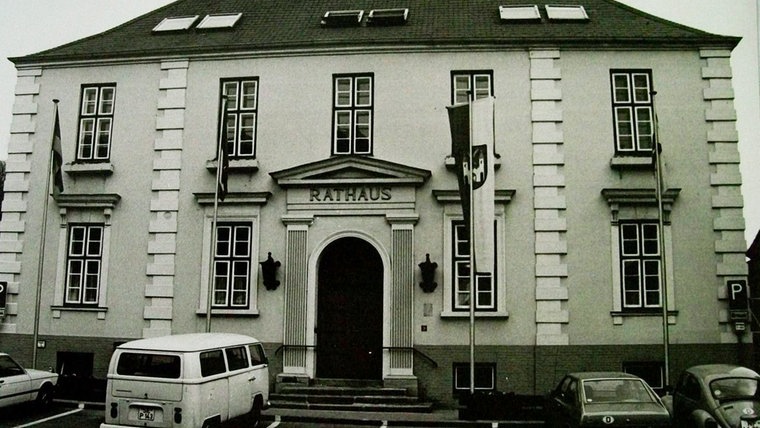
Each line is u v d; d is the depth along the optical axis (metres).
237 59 17.70
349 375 16.31
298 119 17.22
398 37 17.17
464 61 16.97
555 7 18.64
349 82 17.31
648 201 16.00
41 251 16.44
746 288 15.59
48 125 18.16
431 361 15.73
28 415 13.96
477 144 14.37
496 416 13.69
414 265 16.14
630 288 15.98
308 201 16.67
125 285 17.05
